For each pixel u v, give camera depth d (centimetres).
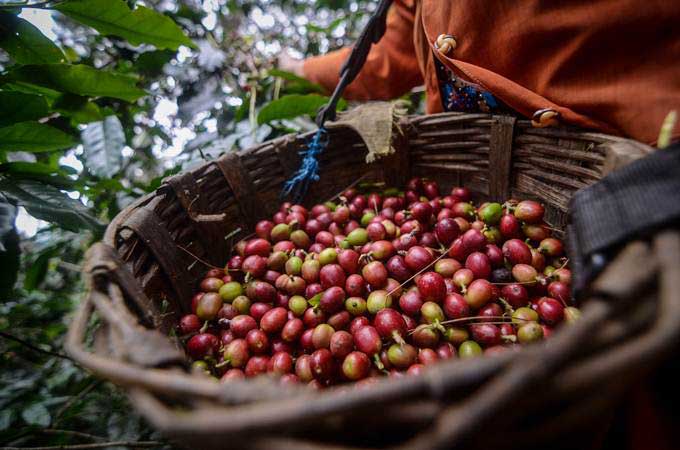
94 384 124
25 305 189
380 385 35
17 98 89
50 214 91
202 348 97
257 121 153
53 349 164
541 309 91
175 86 179
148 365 44
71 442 117
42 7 101
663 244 40
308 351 96
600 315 35
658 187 47
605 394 36
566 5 80
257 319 105
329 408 34
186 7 188
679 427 55
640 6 72
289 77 174
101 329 55
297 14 258
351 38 257
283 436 35
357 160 142
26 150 105
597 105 81
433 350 89
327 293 97
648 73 76
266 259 114
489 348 89
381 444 41
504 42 90
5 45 104
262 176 129
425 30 108
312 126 177
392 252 110
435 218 125
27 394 116
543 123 88
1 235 81
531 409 34
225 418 34
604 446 69
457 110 124
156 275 95
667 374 54
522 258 100
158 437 107
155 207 97
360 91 165
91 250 66
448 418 33
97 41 178
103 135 135
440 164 134
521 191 113
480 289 93
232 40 206
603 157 79
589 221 53
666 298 34
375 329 90
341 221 129
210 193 115
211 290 110
